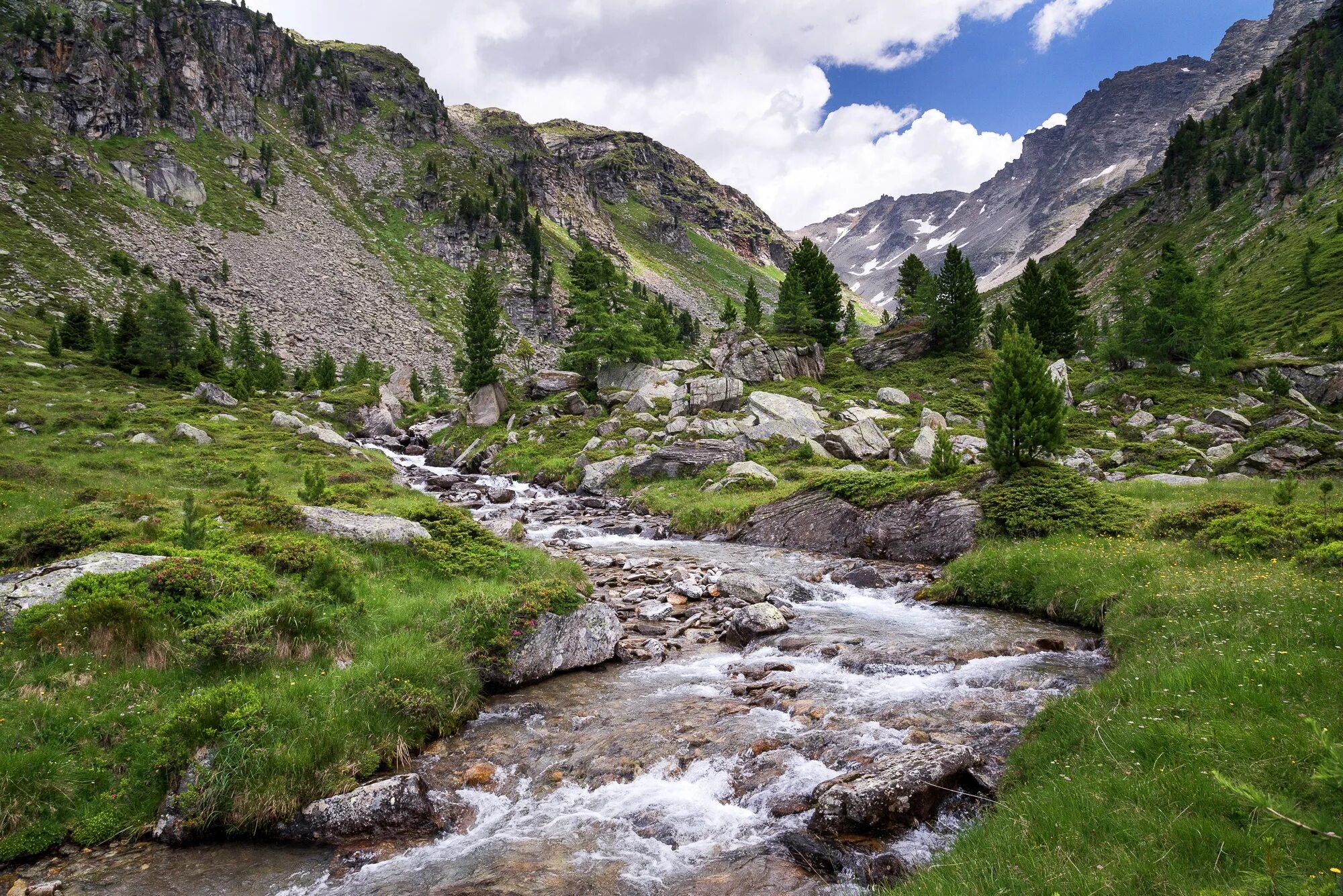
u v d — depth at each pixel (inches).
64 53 6082.7
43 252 4276.6
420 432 3122.5
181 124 7007.9
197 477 1445.6
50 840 335.0
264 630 498.9
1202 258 5738.2
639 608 806.5
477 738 469.4
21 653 434.9
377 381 4065.0
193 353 3211.1
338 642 528.7
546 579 760.3
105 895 306.5
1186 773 270.4
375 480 1711.4
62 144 5457.7
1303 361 2415.1
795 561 1101.1
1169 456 1669.5
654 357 3129.9
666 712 498.6
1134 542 804.0
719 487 1668.3
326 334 5418.3
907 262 3804.1
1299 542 651.5
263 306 5349.4
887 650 616.4
